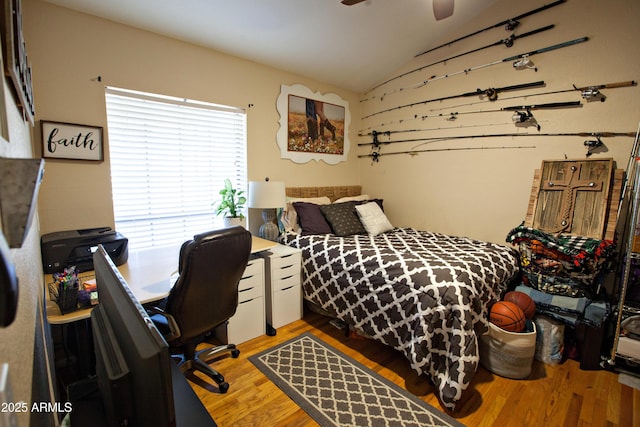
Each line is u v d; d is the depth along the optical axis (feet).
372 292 6.96
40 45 6.15
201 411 3.18
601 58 7.49
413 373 6.61
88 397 3.04
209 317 5.70
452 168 10.43
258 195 8.86
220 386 5.96
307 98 11.27
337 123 12.41
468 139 9.95
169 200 8.45
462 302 5.69
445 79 10.30
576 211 7.67
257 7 7.27
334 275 7.88
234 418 5.35
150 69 7.62
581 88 7.80
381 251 7.55
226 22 7.64
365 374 6.53
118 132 7.41
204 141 8.96
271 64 9.99
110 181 7.18
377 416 5.40
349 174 13.16
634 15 7.03
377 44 9.81
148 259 6.99
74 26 6.52
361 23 8.60
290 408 5.59
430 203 11.14
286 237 9.55
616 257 7.39
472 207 10.03
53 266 5.59
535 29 8.38
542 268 7.39
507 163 9.18
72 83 6.56
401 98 11.64
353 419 5.33
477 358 5.58
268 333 8.18
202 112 8.84
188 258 4.91
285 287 8.48
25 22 5.97
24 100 3.23
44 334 3.90
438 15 6.72
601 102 7.55
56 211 6.54
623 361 6.73
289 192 10.97
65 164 6.59
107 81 7.00
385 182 12.56
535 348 6.97
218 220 9.51
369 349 7.48
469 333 5.57
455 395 5.33
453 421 5.29
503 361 6.40
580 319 6.73
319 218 9.82
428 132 10.95
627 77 7.19
